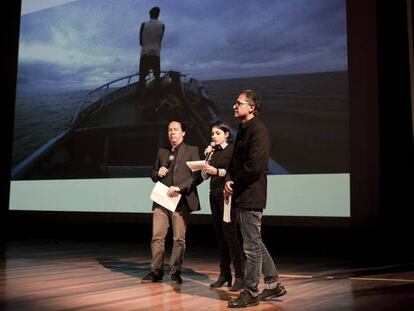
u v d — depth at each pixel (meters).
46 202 6.80
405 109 4.75
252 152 2.56
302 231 5.54
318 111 5.00
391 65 4.77
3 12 7.49
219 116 5.58
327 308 2.53
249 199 2.58
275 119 5.22
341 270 3.95
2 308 2.58
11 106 7.39
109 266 4.25
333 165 4.88
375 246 4.96
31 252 5.38
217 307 2.59
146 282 3.40
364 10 4.81
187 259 4.76
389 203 4.68
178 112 5.88
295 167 5.07
